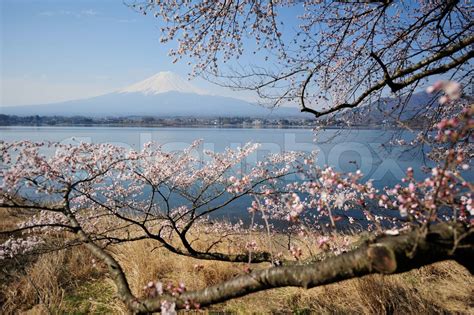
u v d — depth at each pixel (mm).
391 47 4781
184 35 4758
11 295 4395
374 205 2705
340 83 5133
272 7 4578
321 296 4078
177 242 6062
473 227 1544
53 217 4809
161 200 9148
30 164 3061
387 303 3787
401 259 1505
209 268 4766
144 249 5262
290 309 3938
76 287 4785
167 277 4770
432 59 3457
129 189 5574
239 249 5484
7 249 4434
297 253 2547
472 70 4242
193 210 4449
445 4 3982
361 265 1586
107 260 2617
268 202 3148
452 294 3994
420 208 1907
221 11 4445
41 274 4723
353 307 3822
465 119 1316
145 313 2176
